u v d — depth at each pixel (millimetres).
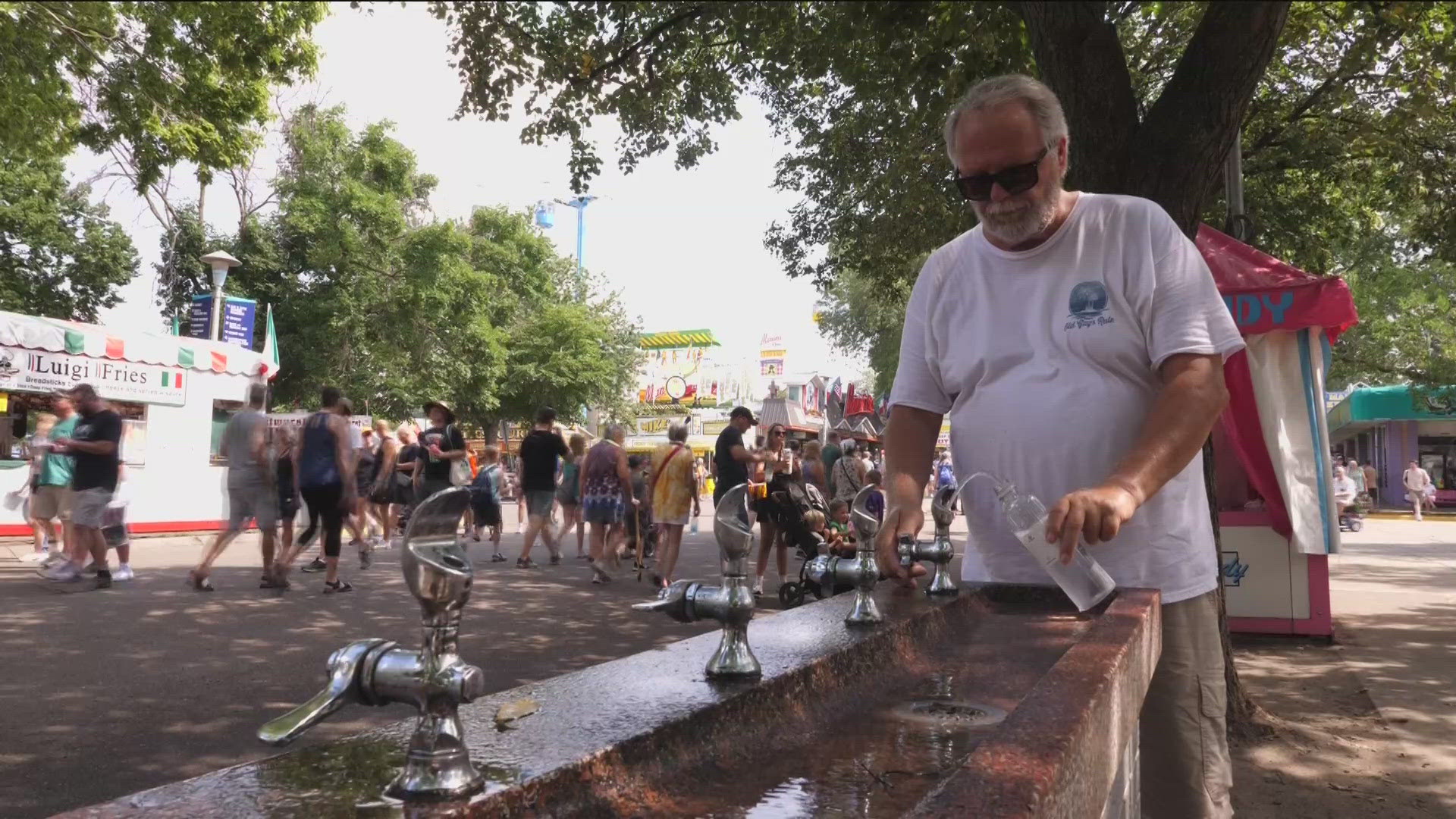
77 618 6875
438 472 10625
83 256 27312
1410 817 3555
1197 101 4164
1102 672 1271
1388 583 10719
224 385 15242
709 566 11562
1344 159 9133
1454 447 31844
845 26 2158
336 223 27234
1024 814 748
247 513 8422
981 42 4438
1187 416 2104
